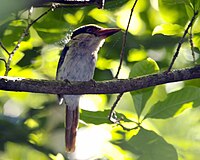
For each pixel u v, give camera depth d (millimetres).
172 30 7535
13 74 10656
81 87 6219
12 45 9508
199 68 6172
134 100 6598
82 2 8062
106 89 6238
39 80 6156
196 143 8133
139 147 5527
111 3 10102
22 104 13680
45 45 11125
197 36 8914
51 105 13914
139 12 11586
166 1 7438
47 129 13234
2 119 12570
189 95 6457
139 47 12367
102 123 6605
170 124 7895
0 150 12570
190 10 7445
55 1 7336
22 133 12289
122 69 11922
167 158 5488
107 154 7141
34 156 12922
